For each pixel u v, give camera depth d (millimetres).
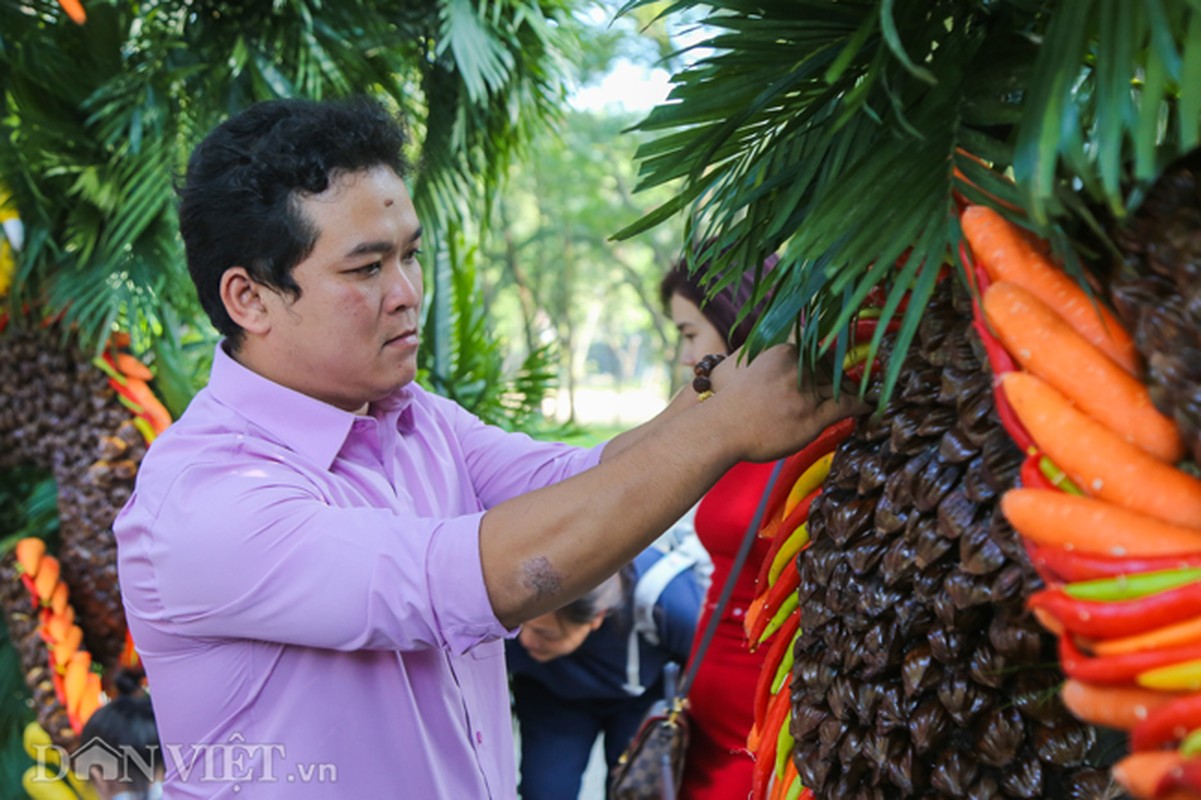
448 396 2586
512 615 1008
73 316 2123
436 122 2459
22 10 2188
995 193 750
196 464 1117
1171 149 683
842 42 872
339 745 1119
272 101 1172
